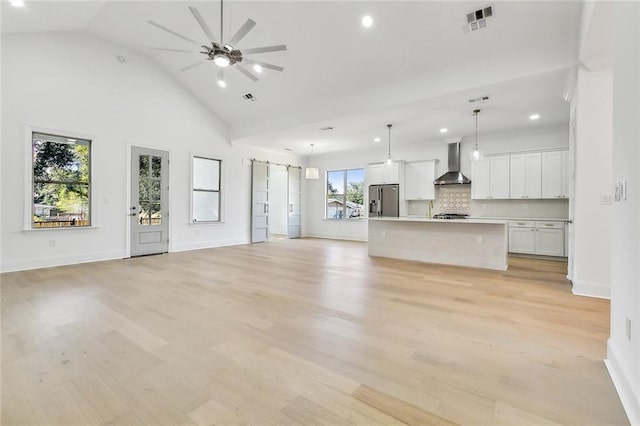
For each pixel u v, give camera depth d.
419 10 3.73
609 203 3.36
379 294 3.47
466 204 7.30
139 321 2.65
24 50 4.60
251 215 8.36
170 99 6.52
